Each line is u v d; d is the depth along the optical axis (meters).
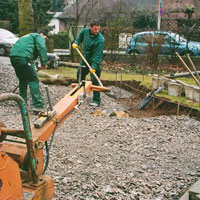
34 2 27.00
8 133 2.63
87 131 5.94
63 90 9.33
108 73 12.81
